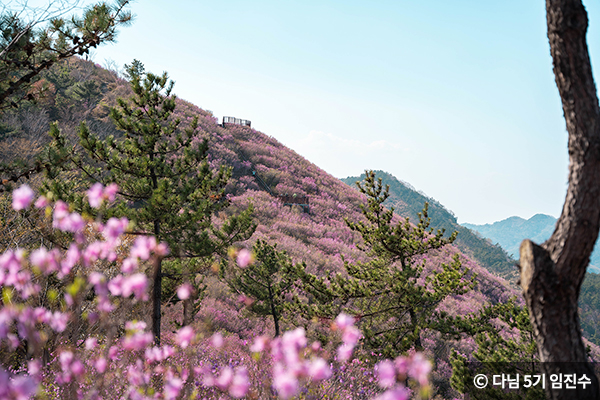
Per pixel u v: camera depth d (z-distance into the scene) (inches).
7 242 233.5
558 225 88.9
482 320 393.4
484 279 1653.5
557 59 88.0
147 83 361.1
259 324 651.5
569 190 86.6
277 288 517.7
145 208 309.6
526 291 90.4
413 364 72.9
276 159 1921.8
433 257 1339.8
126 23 197.9
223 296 716.0
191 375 118.6
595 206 82.4
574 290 85.9
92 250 103.7
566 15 85.0
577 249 83.9
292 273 411.8
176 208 341.7
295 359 79.0
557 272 85.9
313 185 1830.7
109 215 271.7
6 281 89.5
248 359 239.9
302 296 751.1
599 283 4507.9
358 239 1423.5
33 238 244.1
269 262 518.9
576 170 85.1
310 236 1284.4
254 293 513.7
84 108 1376.7
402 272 396.8
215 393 149.7
